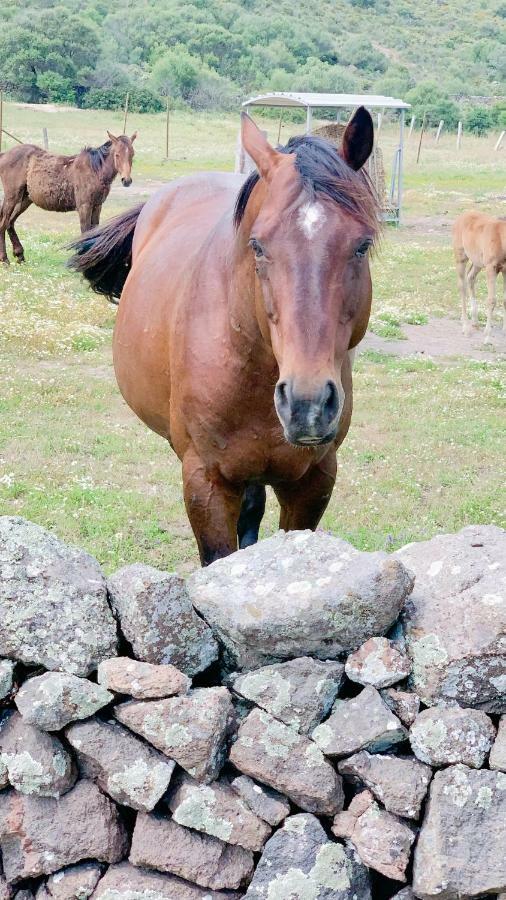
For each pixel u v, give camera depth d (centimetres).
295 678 230
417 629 235
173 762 228
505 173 3150
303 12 12050
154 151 3359
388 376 966
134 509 572
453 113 5697
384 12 13462
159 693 225
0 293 1171
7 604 230
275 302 252
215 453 318
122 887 230
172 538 541
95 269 519
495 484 661
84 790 233
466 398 890
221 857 229
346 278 251
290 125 4269
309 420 237
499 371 1012
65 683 225
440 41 12688
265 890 224
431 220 2164
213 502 326
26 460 650
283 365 245
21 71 6188
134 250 478
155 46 8612
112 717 234
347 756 228
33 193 1450
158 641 234
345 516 583
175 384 329
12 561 233
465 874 214
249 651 238
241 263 284
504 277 1233
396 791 222
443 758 222
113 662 229
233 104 6712
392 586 226
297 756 227
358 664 229
